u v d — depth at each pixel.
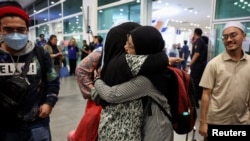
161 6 10.54
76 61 8.86
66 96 5.12
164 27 14.20
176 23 17.02
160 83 1.05
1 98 1.25
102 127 1.10
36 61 1.39
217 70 1.62
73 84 6.73
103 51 1.29
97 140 1.26
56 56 5.55
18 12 1.28
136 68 1.01
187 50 9.52
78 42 9.94
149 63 1.00
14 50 1.32
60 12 11.45
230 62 1.60
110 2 7.84
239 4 3.94
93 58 1.43
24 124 1.33
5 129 1.30
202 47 4.24
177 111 1.10
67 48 9.48
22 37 1.29
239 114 1.61
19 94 1.26
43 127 1.45
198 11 11.84
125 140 1.03
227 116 1.62
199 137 2.74
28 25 1.36
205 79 1.67
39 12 14.23
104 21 8.38
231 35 1.54
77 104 4.43
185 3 9.77
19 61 1.34
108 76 1.11
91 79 1.45
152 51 1.04
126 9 7.09
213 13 4.29
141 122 1.05
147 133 1.03
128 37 1.11
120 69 1.05
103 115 1.13
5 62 1.30
